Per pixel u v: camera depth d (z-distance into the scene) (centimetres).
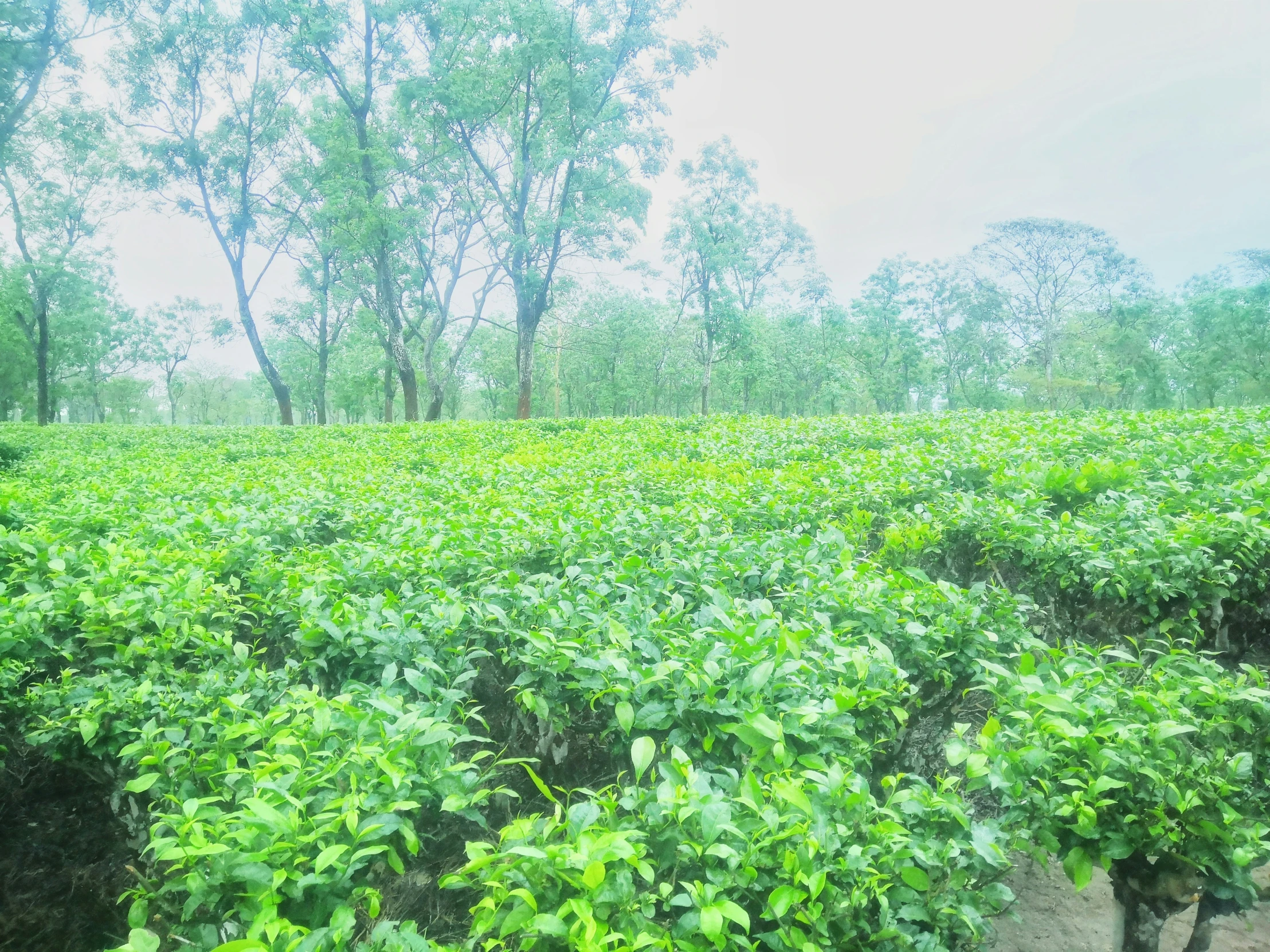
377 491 770
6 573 471
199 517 578
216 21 2875
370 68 3006
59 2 2359
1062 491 623
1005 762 228
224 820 205
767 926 183
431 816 238
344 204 2823
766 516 566
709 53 3080
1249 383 5166
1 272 3656
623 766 296
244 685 295
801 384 6056
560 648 289
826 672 275
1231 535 402
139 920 223
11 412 6775
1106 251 5244
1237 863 207
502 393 6756
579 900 167
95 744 287
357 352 5234
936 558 523
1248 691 252
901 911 183
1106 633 421
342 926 175
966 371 6519
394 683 294
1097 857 218
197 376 8031
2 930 314
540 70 3112
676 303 5719
